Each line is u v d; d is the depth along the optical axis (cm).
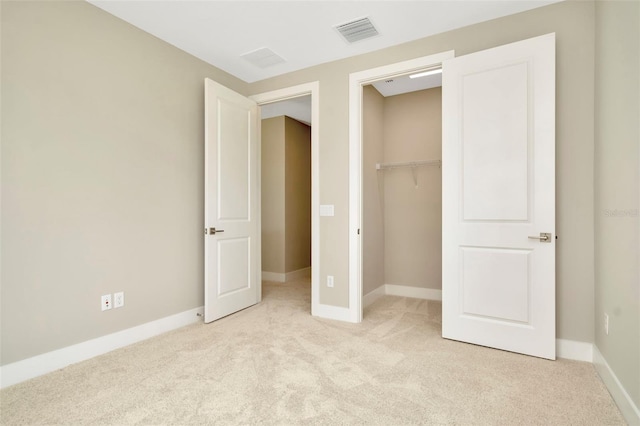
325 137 326
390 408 169
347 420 159
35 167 205
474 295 252
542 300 229
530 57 232
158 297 279
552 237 225
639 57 150
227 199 326
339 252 317
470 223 254
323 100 328
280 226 521
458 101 259
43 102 209
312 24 261
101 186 239
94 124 236
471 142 254
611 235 188
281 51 304
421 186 411
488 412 166
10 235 195
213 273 308
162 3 234
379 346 249
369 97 390
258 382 195
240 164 344
